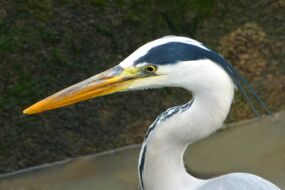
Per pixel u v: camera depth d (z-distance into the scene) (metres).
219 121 7.09
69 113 11.43
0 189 11.11
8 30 10.90
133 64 7.11
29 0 10.86
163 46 7.02
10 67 11.05
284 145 11.81
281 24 12.33
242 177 7.33
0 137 11.29
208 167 11.36
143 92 11.62
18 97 11.17
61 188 11.03
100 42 11.30
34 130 11.38
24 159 11.45
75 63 11.29
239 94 12.21
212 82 6.95
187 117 7.12
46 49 11.11
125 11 11.27
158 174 7.34
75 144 11.59
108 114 11.60
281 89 12.55
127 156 11.66
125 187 10.95
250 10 12.09
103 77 7.22
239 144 11.88
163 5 11.48
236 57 12.23
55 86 11.30
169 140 7.23
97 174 11.28
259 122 12.38
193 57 6.95
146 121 11.79
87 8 11.07
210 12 11.83
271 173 11.16
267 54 12.37
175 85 7.09
